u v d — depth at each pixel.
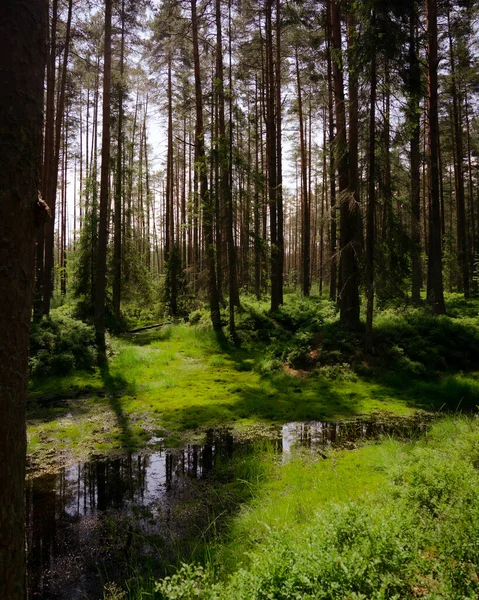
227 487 5.56
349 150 13.06
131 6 17.27
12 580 1.69
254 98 25.58
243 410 8.92
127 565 4.00
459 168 24.61
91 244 18.94
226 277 17.92
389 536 2.78
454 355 12.20
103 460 6.50
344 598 2.25
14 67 1.65
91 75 22.50
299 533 3.55
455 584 2.45
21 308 1.70
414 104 11.16
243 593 2.43
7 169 1.62
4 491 1.65
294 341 13.66
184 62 24.06
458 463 3.99
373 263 12.09
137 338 17.64
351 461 6.16
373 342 12.87
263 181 16.53
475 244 31.95
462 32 20.09
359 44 10.74
